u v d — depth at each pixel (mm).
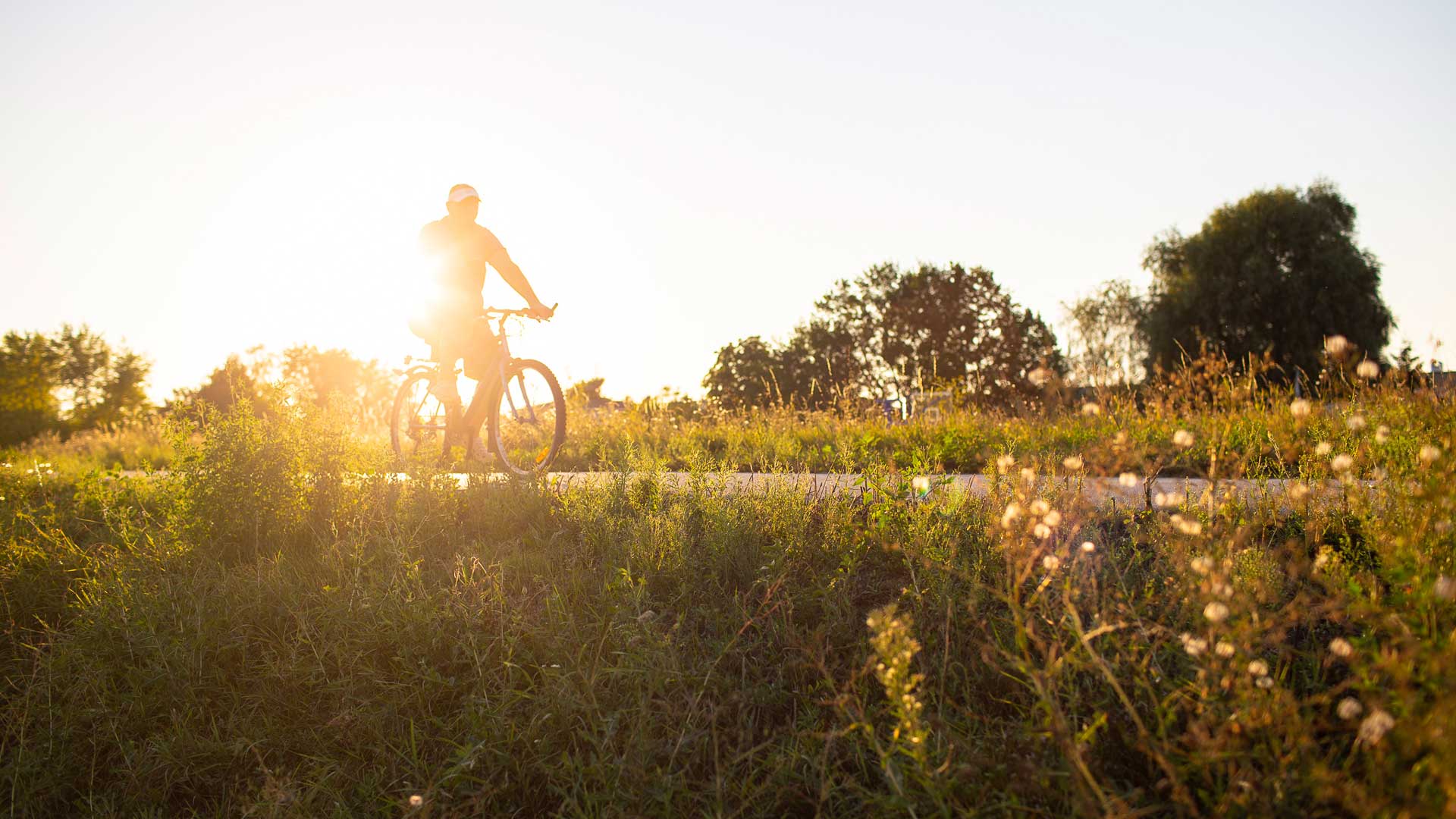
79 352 68062
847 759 2934
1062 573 3408
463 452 6613
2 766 3436
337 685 3594
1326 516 3752
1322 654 2910
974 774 2553
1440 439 3105
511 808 3014
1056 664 2643
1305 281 34875
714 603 3898
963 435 8344
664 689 3307
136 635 3896
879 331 55438
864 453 6852
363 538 4797
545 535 4797
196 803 3375
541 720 3230
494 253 6641
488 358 6719
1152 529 3873
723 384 57594
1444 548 2791
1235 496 3789
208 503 4926
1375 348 34031
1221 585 2684
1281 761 2277
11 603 4645
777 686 3365
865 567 4137
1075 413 8078
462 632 3760
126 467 13047
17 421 59500
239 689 3770
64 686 3865
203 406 5305
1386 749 2150
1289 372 33812
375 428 8617
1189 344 36000
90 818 3283
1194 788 2451
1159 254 39469
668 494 5211
